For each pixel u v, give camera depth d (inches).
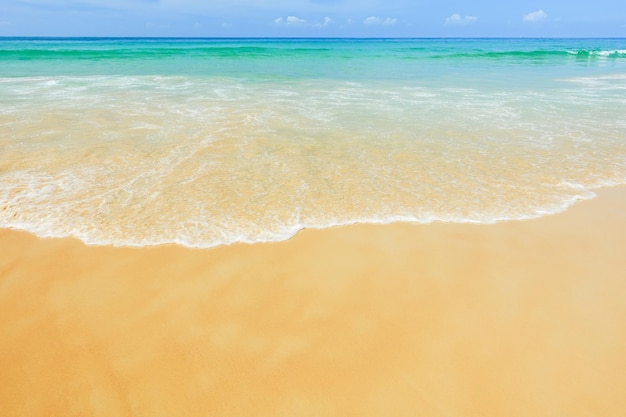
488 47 2763.3
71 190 273.1
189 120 463.2
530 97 665.0
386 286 190.9
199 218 242.5
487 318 171.8
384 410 132.6
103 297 180.4
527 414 131.5
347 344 158.1
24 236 221.8
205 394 137.4
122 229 229.5
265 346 156.3
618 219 253.1
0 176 291.1
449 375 145.1
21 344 155.5
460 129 447.8
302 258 210.1
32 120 448.5
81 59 1294.3
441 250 218.8
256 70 1075.9
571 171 327.3
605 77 981.8
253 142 383.2
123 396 136.3
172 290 185.3
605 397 136.9
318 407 133.5
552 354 153.8
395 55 1740.9
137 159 332.2
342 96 653.9
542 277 198.1
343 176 308.5
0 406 132.3
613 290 189.3
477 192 286.8
